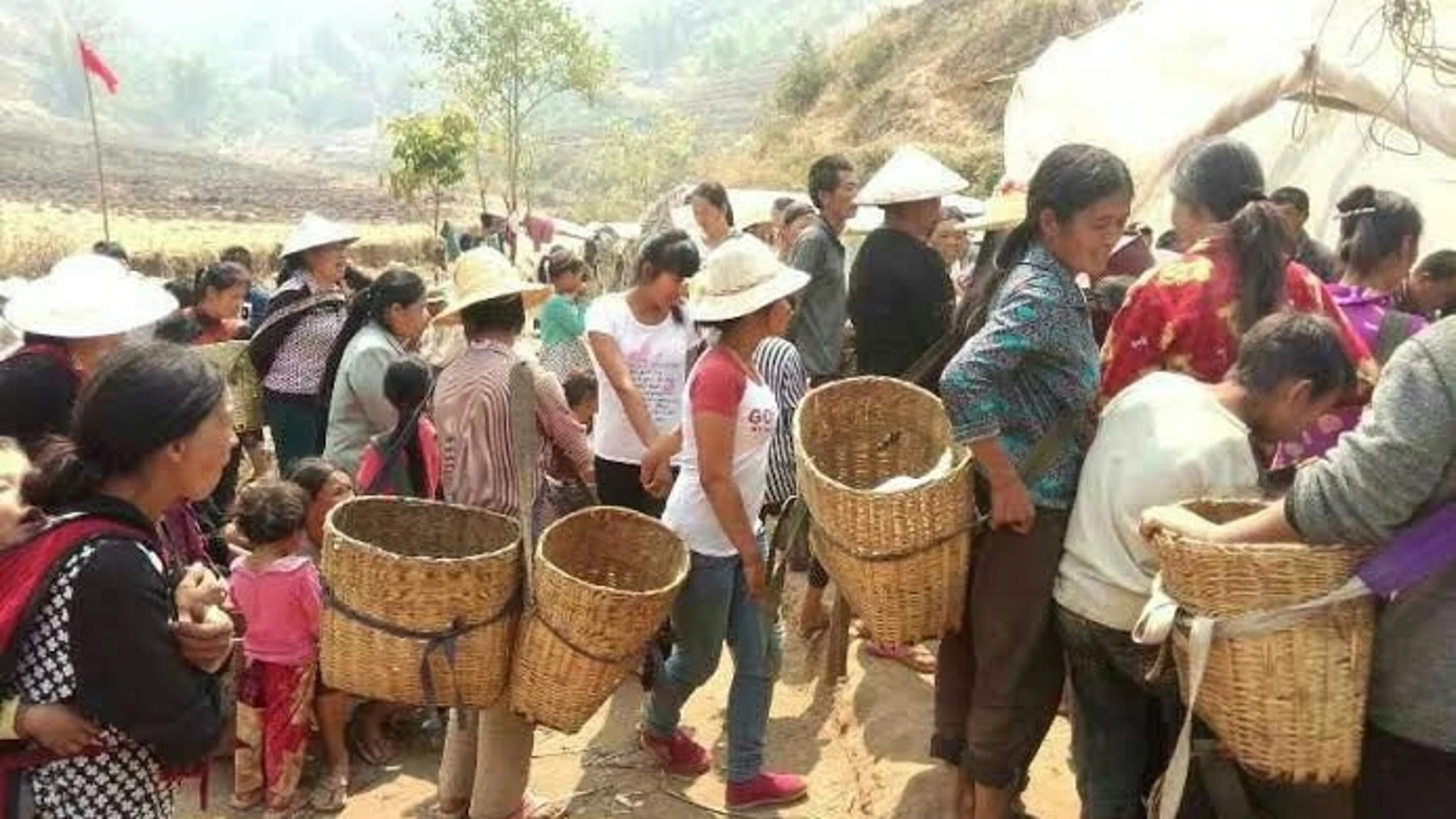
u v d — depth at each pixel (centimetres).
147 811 244
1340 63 636
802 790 434
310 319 638
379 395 538
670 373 504
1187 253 350
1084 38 794
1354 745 252
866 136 3644
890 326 516
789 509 403
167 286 809
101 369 240
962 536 323
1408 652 247
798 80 4241
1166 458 296
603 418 500
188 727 235
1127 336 350
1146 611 269
